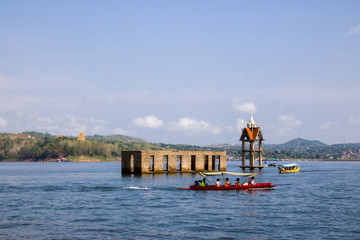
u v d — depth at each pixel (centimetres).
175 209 5578
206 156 14088
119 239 3903
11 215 5169
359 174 14850
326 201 6406
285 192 7619
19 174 15825
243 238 3947
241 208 5656
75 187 8738
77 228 4381
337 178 12169
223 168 13988
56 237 3991
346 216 5062
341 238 3962
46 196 7081
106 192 7594
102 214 5209
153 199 6575
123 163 12925
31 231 4244
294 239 3922
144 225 4528
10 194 7438
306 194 7350
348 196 7088
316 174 14712
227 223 4628
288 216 5053
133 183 9431
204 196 6931
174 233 4144
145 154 12331
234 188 7888
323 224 4578
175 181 9875
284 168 16238
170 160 12719
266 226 4472
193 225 4519
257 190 7888
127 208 5675
